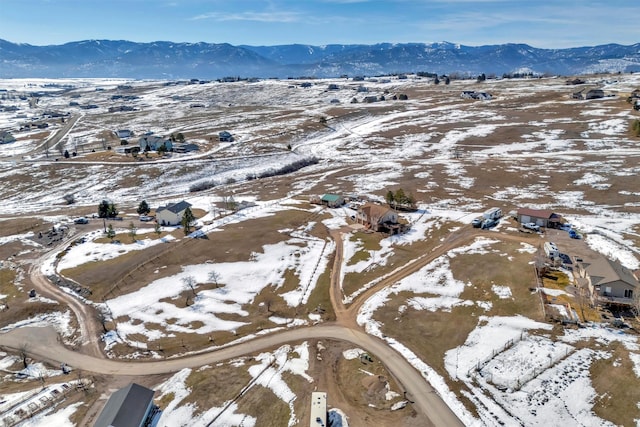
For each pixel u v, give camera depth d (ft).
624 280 156.56
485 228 242.17
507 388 127.24
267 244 242.17
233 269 218.18
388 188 334.85
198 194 369.09
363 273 207.51
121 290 205.67
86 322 183.42
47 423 128.77
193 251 239.09
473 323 160.35
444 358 143.64
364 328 165.27
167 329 175.52
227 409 128.77
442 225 252.42
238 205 318.04
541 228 236.22
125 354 162.20
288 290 198.90
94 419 128.88
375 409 124.47
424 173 367.25
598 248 207.00
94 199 368.07
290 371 143.84
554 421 113.80
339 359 148.25
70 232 282.36
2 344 172.65
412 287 188.85
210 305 190.08
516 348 143.13
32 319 188.34
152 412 129.18
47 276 222.28
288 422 121.80
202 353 158.71
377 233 250.16
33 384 148.87
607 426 110.63
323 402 122.01
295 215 287.07
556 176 329.72
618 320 150.71
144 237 264.52
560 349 139.44
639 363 128.47
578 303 163.22
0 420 131.03
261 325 174.09
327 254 229.86
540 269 186.09
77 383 146.72
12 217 321.93
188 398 134.41
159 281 210.79
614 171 325.83
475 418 117.80
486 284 183.32
